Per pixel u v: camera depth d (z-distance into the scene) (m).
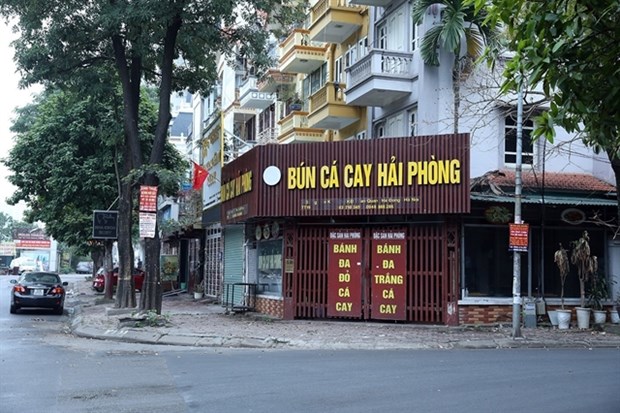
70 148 29.34
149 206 17.30
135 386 9.34
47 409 7.89
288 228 19.22
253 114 35.81
